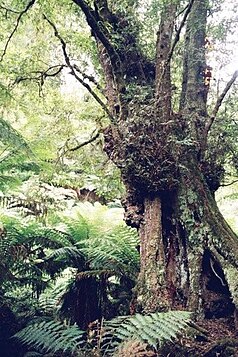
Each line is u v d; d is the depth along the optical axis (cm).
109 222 464
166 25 432
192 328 314
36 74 554
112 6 461
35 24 543
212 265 347
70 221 463
